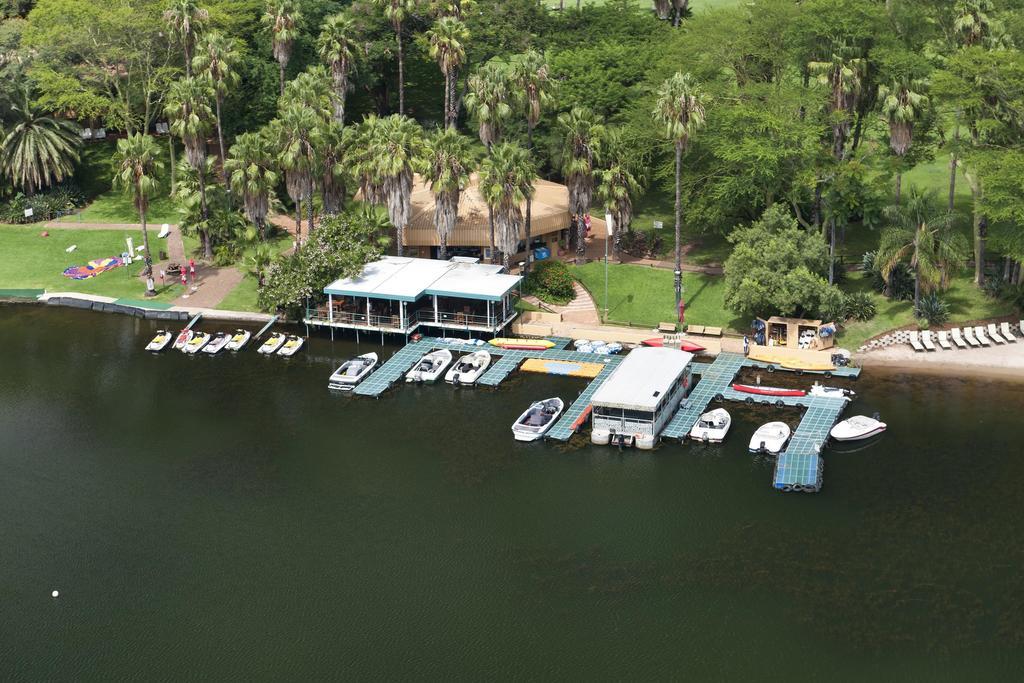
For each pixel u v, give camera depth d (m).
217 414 105.00
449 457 96.06
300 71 158.50
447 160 120.62
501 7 167.75
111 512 89.69
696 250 135.00
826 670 70.81
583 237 131.50
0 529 87.56
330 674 71.56
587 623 75.50
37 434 102.00
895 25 128.38
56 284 134.88
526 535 85.00
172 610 78.00
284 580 80.81
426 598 78.44
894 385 106.69
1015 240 108.69
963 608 76.00
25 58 155.12
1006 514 85.75
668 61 140.75
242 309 127.88
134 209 154.00
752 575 79.81
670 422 99.88
